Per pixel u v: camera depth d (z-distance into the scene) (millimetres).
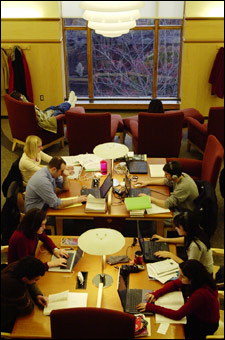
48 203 3506
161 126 5086
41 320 2471
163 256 2965
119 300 2619
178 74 7793
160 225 3598
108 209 3465
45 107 7582
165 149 5289
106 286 2723
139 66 7754
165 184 3896
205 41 7004
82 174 4105
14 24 6867
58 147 6375
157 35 7453
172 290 2686
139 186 3861
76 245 3127
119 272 2830
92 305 2580
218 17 6801
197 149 5918
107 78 7867
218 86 7074
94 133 5133
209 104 7551
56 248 3047
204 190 3564
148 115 5016
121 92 8000
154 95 7973
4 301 2404
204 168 4203
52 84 7395
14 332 2389
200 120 6293
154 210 3529
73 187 3869
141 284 2758
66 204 3537
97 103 7809
